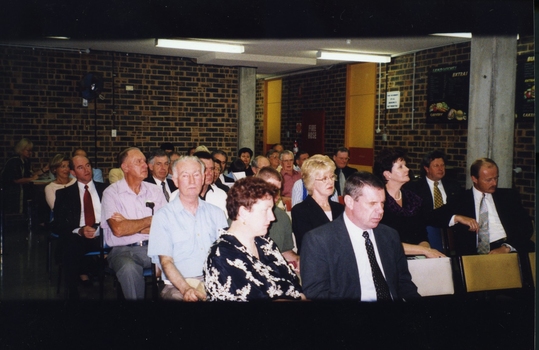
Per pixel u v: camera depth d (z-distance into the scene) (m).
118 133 10.68
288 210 6.38
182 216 3.97
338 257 3.05
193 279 3.74
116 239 4.80
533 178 7.22
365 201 3.02
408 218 4.29
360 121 11.05
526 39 7.18
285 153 7.76
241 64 11.27
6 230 9.00
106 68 10.47
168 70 11.04
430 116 9.17
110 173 7.37
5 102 9.76
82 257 5.63
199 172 3.97
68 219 5.34
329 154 12.08
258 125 15.21
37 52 9.90
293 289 2.97
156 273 4.02
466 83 8.47
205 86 11.40
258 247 3.05
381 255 3.17
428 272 3.47
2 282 6.10
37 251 7.65
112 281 6.15
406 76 9.76
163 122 11.06
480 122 6.66
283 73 13.62
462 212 4.73
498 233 4.73
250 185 2.90
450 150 8.84
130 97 10.73
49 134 10.11
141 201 4.92
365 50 9.59
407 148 9.77
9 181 8.38
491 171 4.59
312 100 12.66
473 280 3.61
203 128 11.45
